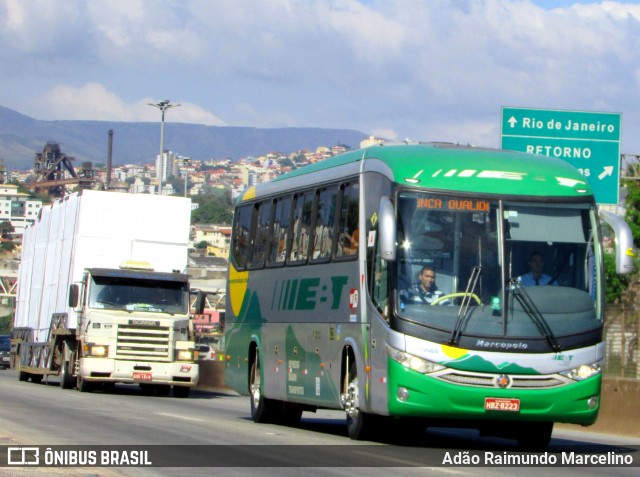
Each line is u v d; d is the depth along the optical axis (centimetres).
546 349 1995
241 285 2981
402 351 1991
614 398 2878
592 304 2044
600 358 2034
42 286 5081
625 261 2056
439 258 2020
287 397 2586
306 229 2547
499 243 2028
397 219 2041
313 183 2530
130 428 2456
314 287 2448
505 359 1978
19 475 1551
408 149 2177
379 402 2059
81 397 3825
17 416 2692
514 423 2197
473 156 2125
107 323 4172
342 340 2267
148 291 4275
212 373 5469
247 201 3009
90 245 4391
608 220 2119
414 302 2005
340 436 2398
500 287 2008
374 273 2116
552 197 2070
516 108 4053
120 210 4428
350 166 2320
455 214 2041
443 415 1981
